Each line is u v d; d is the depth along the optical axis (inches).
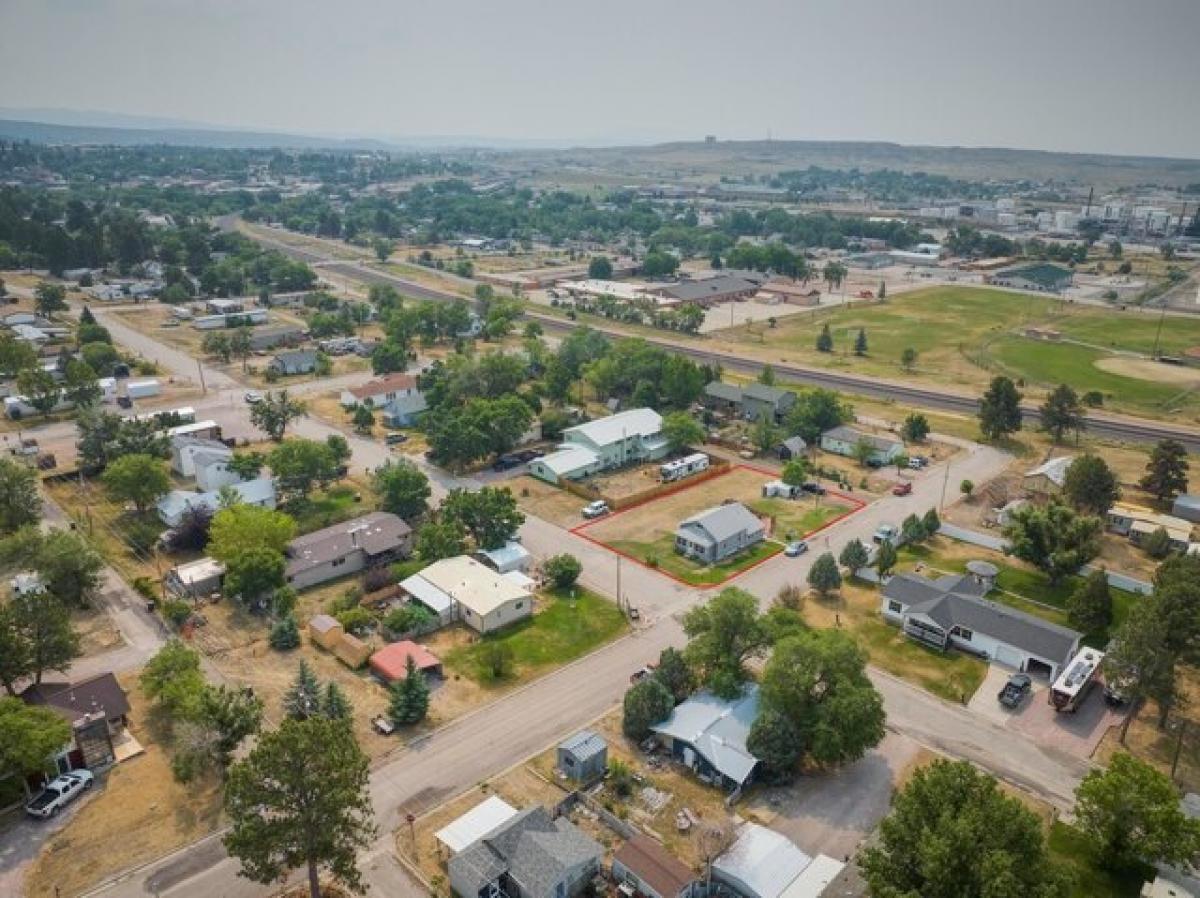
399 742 2450.8
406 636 2967.5
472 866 1907.0
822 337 7317.9
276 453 3996.1
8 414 5201.8
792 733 2295.8
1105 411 5703.7
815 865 1953.7
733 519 3722.9
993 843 1593.3
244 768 1715.1
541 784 2290.8
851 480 4468.5
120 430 4343.0
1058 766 2379.4
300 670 2514.8
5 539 3272.6
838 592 3334.2
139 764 2336.4
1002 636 2864.2
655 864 1925.4
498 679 2760.8
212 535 3275.1
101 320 7696.9
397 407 5191.9
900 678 2787.9
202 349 6825.8
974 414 5595.5
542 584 3363.7
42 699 2379.4
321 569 3346.5
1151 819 1918.1
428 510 3892.7
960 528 3885.3
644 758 2395.4
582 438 4613.7
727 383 6097.4
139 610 3122.5
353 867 1815.9
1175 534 3715.6
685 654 2618.1
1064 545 3341.5
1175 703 2662.4
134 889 1934.1
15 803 2177.7
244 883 1957.4
